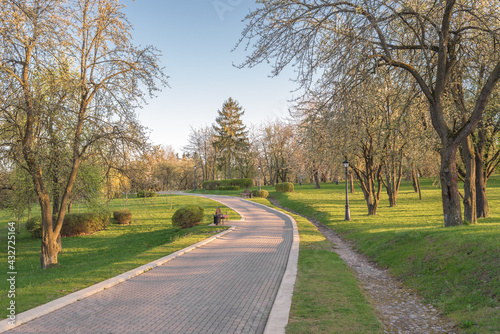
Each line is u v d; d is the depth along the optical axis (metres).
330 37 9.91
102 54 14.17
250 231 17.77
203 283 7.57
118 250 18.44
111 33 13.95
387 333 4.82
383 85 12.26
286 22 9.59
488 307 5.39
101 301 6.32
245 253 11.38
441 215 21.62
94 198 20.94
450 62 11.62
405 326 5.39
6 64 11.67
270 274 8.34
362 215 23.61
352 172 27.33
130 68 14.29
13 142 12.56
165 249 12.71
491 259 6.66
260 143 68.62
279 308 5.64
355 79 9.48
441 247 8.58
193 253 11.77
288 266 9.00
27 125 12.34
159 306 5.98
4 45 11.55
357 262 11.05
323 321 5.08
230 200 44.59
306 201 36.16
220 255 11.18
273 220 23.19
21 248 19.94
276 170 65.81
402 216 22.02
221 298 6.42
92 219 24.72
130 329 4.91
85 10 13.73
